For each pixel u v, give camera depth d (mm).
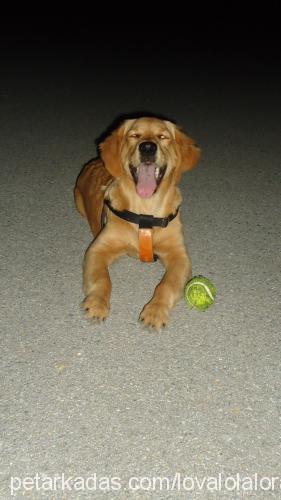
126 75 4473
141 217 1928
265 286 1945
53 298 1852
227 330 1761
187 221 2295
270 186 2611
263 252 2123
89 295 1799
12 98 3691
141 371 1616
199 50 5727
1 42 5637
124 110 3545
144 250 1954
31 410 1506
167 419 1499
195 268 2021
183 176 2658
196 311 1823
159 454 1427
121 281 1949
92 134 3076
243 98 3998
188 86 4238
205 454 1431
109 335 1724
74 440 1446
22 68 4543
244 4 9562
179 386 1581
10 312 1790
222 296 1891
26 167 2672
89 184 2213
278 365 1654
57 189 2492
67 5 8797
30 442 1438
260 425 1495
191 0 9852
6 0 9070
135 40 6094
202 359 1661
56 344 1688
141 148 1876
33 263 2006
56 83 4117
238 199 2480
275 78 4668
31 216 2283
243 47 6000
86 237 2170
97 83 4176
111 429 1471
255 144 3080
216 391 1572
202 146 3020
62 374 1599
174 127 2020
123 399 1541
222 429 1481
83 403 1527
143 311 1763
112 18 7676
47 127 3156
